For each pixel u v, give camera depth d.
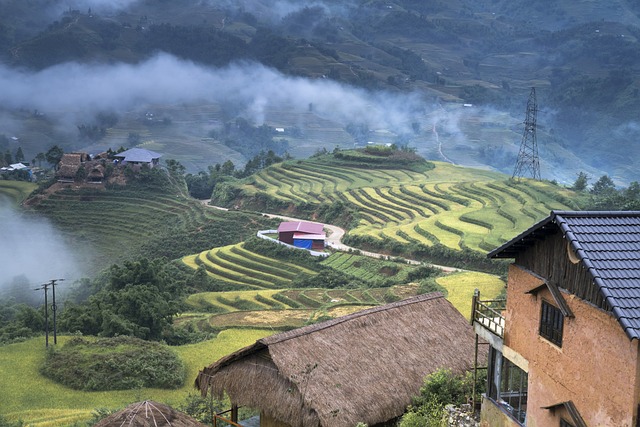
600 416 15.26
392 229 90.81
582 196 91.50
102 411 34.25
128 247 109.31
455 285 58.41
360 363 22.48
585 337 15.77
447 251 74.50
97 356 43.34
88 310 54.12
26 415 36.22
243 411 29.66
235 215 114.12
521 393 18.75
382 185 119.25
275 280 81.06
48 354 44.41
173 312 54.03
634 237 16.12
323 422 20.19
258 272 84.06
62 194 125.50
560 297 16.59
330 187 122.88
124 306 52.81
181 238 106.62
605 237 16.02
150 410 18.61
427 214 97.62
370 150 141.00
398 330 24.55
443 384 22.45
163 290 61.00
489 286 57.88
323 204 112.38
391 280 70.12
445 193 106.38
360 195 113.31
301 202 116.44
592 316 15.51
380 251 84.75
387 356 23.25
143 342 46.47
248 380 22.14
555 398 16.92
